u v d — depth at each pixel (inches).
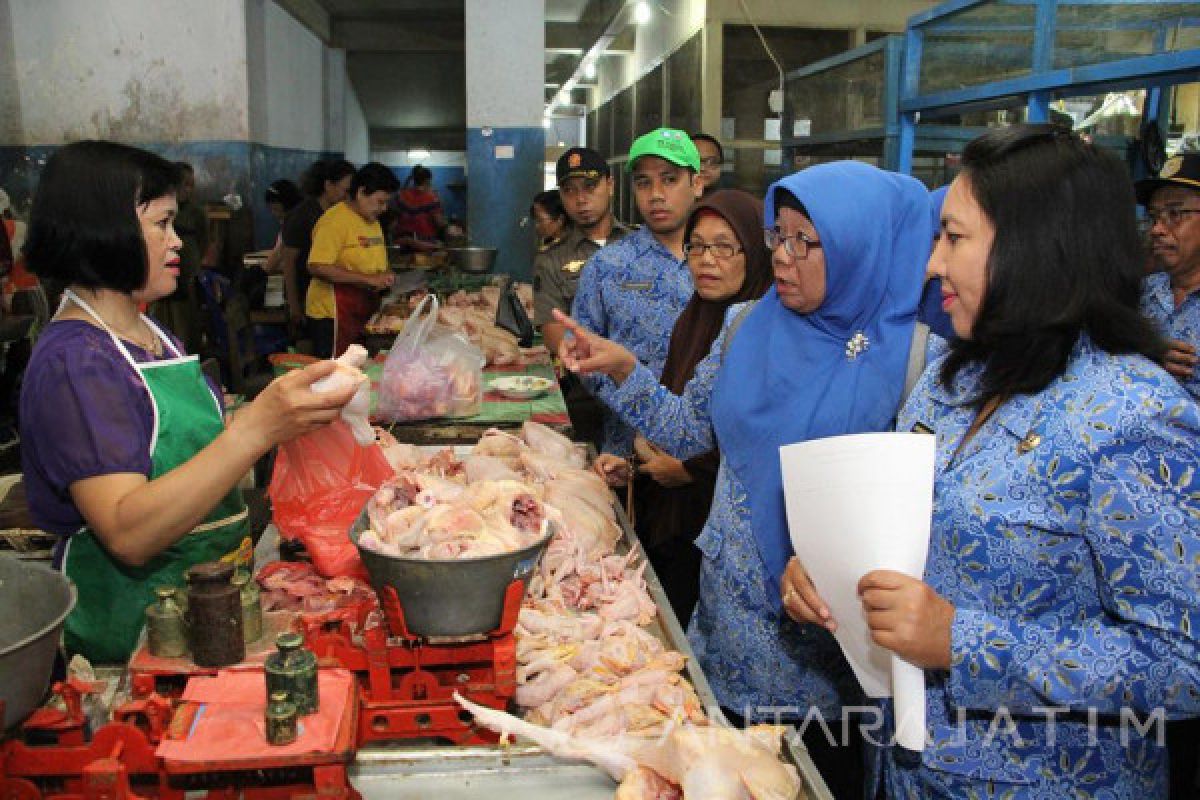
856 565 50.1
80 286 63.1
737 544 74.8
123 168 61.2
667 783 51.1
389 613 54.5
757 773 49.1
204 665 55.0
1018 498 47.9
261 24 395.2
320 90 574.9
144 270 63.1
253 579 65.7
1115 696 45.3
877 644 49.5
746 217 96.3
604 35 448.5
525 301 231.1
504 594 54.9
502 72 346.0
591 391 93.8
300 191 340.2
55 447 59.1
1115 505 44.7
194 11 346.9
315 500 70.7
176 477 57.5
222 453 57.9
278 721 47.5
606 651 65.5
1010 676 46.9
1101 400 45.6
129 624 66.2
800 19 305.6
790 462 52.2
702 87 315.6
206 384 70.0
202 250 263.9
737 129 318.0
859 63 219.0
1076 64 143.8
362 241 245.8
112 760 46.3
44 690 47.4
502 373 162.9
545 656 64.5
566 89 669.9
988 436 50.2
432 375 126.1
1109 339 46.9
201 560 67.4
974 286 48.9
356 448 71.7
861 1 305.3
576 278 175.3
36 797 46.3
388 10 589.3
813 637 73.0
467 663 56.9
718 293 97.9
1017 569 48.6
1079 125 162.1
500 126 349.1
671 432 85.7
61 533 65.1
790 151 271.3
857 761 77.3
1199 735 102.2
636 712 58.4
